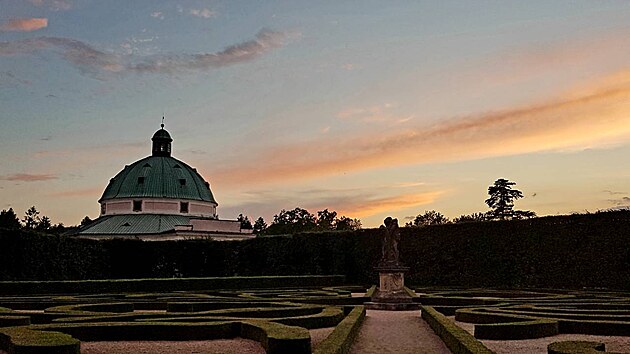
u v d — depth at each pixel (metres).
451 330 15.26
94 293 37.31
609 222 37.59
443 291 37.38
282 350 12.95
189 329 16.78
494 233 42.97
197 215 82.81
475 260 43.50
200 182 86.50
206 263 55.44
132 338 16.69
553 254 39.69
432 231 46.25
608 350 14.88
